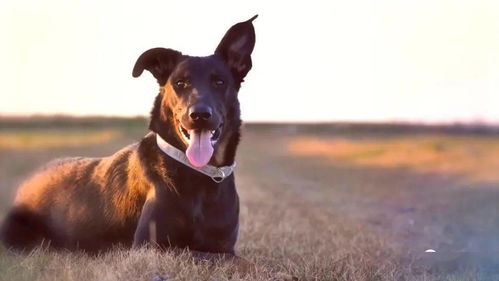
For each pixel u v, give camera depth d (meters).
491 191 16.20
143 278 5.78
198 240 6.52
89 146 30.30
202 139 6.32
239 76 6.94
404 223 11.69
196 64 6.61
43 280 6.02
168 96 6.62
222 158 6.67
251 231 9.55
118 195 6.96
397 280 6.62
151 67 6.86
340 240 9.15
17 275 6.22
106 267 6.14
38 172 8.08
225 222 6.63
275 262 7.11
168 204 6.42
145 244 6.38
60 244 7.47
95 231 7.14
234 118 6.79
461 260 8.02
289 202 14.72
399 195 16.70
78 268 6.30
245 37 6.92
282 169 27.03
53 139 31.77
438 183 19.53
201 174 6.47
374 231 10.48
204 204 6.50
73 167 7.71
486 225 11.33
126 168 7.00
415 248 8.90
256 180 21.08
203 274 5.96
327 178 22.47
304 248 8.32
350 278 6.36
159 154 6.58
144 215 6.49
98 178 7.29
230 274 6.05
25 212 7.77
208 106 6.27
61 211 7.45
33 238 7.68
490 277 7.12
